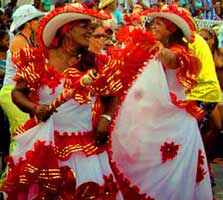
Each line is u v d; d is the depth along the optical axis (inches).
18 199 213.8
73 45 213.0
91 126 213.9
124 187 245.1
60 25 211.6
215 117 382.9
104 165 216.2
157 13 253.1
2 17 429.4
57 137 210.2
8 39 373.7
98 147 213.8
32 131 210.5
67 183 208.7
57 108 208.5
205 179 258.4
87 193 209.9
